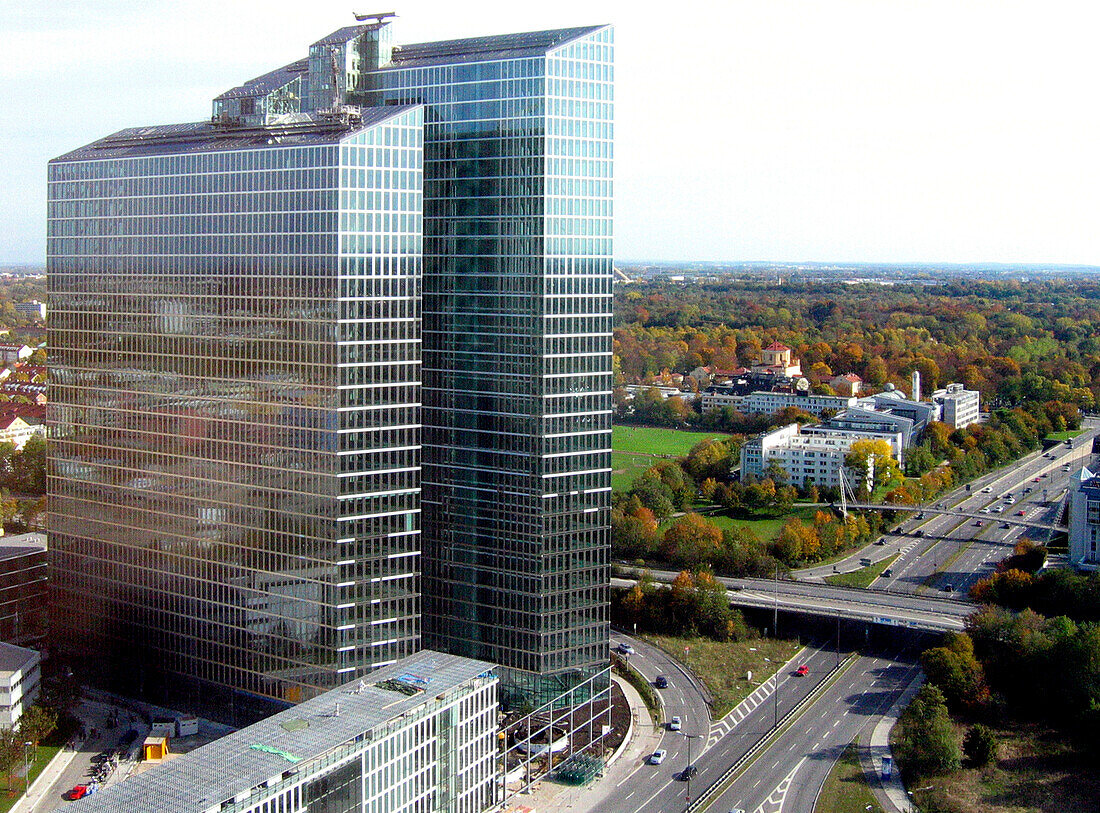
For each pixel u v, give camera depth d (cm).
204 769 19200
